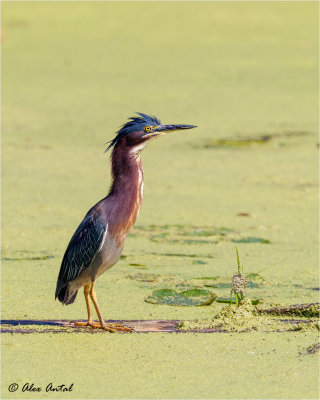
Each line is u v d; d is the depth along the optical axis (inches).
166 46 1585.9
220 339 322.7
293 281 406.9
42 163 757.3
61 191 637.9
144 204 589.9
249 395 264.8
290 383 274.8
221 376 281.7
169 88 1186.6
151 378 279.7
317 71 1314.0
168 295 382.9
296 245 478.6
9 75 1318.9
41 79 1282.0
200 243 482.3
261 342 318.3
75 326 340.2
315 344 311.9
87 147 837.8
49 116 1006.4
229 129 916.0
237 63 1402.6
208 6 1920.5
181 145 844.6
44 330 335.3
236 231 511.8
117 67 1382.9
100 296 384.8
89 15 1875.0
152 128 338.0
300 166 737.6
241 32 1702.8
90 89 1190.9
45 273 421.1
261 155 788.0
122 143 336.5
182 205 586.2
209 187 652.1
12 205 586.2
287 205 589.6
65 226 526.3
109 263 335.3
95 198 612.1
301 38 1633.9
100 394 266.4
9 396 265.7
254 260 446.3
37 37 1679.4
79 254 330.3
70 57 1486.2
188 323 341.4
